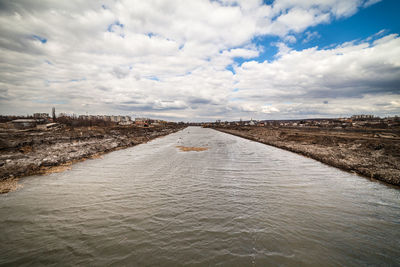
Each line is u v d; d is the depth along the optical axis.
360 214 9.90
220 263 6.42
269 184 14.53
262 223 8.95
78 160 22.22
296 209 10.41
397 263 6.52
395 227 8.72
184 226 8.61
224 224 8.82
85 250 6.93
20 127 49.72
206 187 13.73
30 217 9.16
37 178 15.07
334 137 36.22
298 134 48.81
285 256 6.79
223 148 36.41
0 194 11.78
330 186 14.09
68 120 79.81
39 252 6.78
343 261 6.59
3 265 6.14
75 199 11.31
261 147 38.31
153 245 7.28
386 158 20.62
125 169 18.72
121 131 60.06
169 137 67.00
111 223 8.76
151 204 10.81
